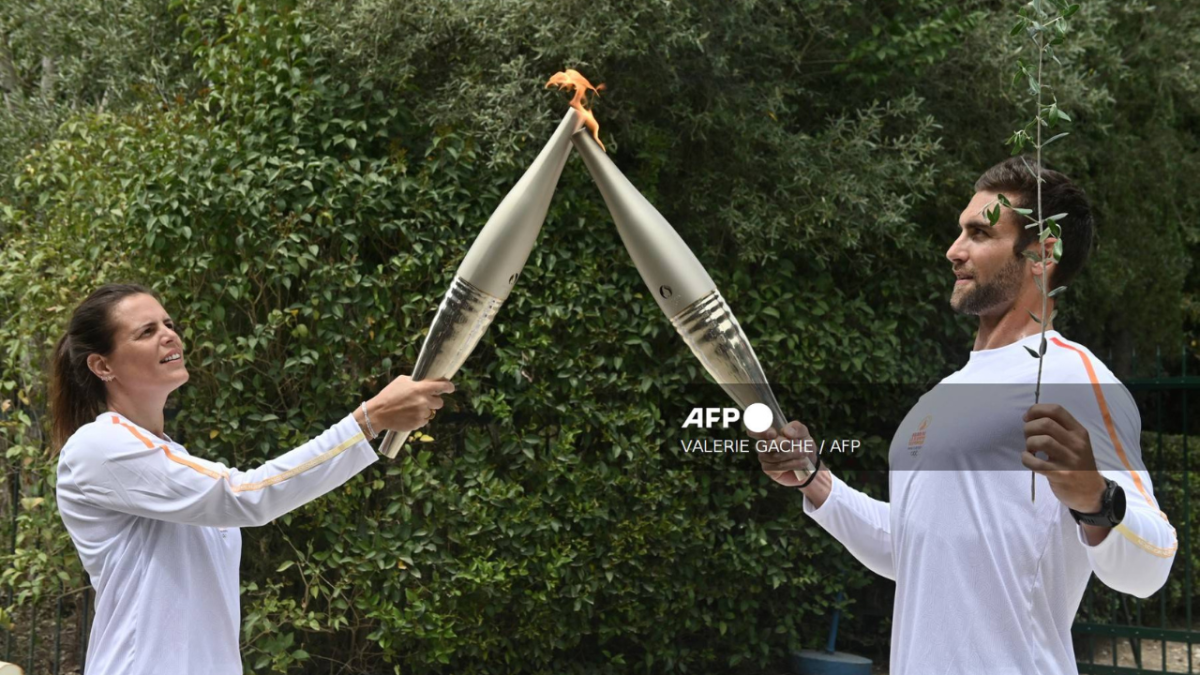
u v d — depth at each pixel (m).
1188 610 5.57
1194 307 7.60
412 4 4.58
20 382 5.05
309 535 4.57
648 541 4.86
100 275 4.47
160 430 2.38
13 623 5.12
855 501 2.38
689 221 5.08
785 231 5.05
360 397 4.54
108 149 4.77
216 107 4.92
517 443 4.64
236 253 4.45
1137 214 6.71
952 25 5.29
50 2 6.70
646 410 4.79
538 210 2.12
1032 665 1.94
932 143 5.26
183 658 2.13
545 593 4.64
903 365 5.31
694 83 5.02
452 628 4.58
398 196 4.55
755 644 5.27
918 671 2.02
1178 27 6.85
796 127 5.60
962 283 2.17
